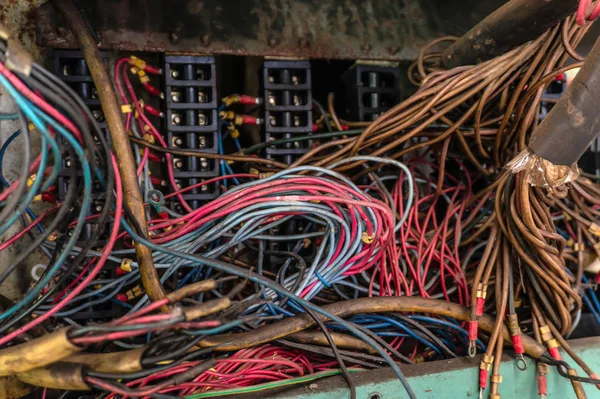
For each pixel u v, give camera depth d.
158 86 1.27
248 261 1.27
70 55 1.08
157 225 1.00
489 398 1.02
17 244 1.06
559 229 1.35
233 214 0.98
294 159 1.21
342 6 1.26
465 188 1.29
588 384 1.10
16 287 1.07
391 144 1.08
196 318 0.71
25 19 1.06
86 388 0.71
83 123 0.65
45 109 0.61
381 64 1.29
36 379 0.73
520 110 1.07
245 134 1.32
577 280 1.23
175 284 1.07
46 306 0.94
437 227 1.24
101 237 1.07
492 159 1.21
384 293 1.15
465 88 1.04
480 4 1.37
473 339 1.04
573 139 0.83
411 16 1.31
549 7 0.92
